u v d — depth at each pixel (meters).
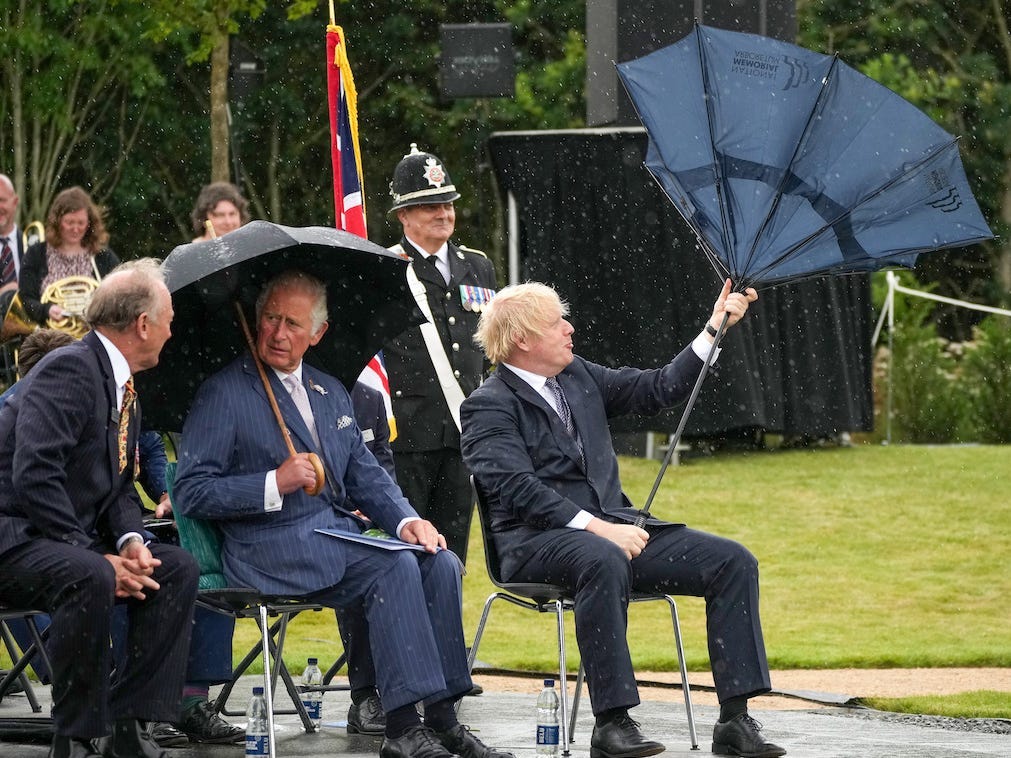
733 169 10.45
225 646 10.56
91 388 9.07
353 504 10.21
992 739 11.03
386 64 51.06
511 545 10.11
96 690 8.69
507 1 50.94
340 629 10.86
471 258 13.25
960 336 50.22
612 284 25.39
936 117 50.41
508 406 10.41
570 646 16.91
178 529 9.84
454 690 9.40
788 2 23.34
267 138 50.38
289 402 9.82
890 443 32.66
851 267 10.45
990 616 18.94
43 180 45.81
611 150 25.11
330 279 10.20
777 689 14.04
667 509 24.19
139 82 44.47
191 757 9.83
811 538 22.80
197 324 10.07
